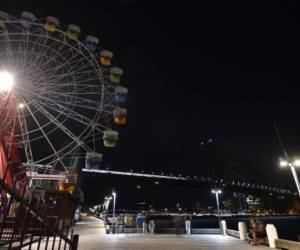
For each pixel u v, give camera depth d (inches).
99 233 983.6
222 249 561.9
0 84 357.1
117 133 986.7
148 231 1018.7
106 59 1149.1
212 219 7800.2
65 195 719.1
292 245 509.4
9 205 193.0
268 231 598.2
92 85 1034.7
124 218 1114.7
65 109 963.3
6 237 252.1
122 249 551.5
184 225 982.4
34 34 943.7
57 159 883.4
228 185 7431.1
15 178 201.0
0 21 899.4
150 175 6870.1
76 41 1051.3
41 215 247.8
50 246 488.7
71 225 349.7
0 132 669.9
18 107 791.7
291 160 844.6
